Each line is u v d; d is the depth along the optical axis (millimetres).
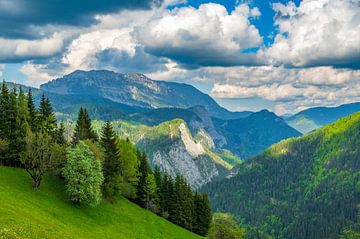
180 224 125188
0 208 54562
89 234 67375
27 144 81750
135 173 115188
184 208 125625
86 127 107500
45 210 70750
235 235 137125
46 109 108125
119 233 80188
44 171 81312
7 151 92312
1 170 85000
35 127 101438
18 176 85562
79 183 82562
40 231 48875
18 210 58875
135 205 112875
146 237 86875
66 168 83625
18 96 100812
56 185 89250
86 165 82250
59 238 49188
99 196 86438
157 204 121125
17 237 38656
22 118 96938
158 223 104625
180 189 126500
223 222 154500
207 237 132250
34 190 80250
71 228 65125
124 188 110875
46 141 82938
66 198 84625
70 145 103312
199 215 133125
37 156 81062
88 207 87125
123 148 113125
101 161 93625
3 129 92688
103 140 101625
